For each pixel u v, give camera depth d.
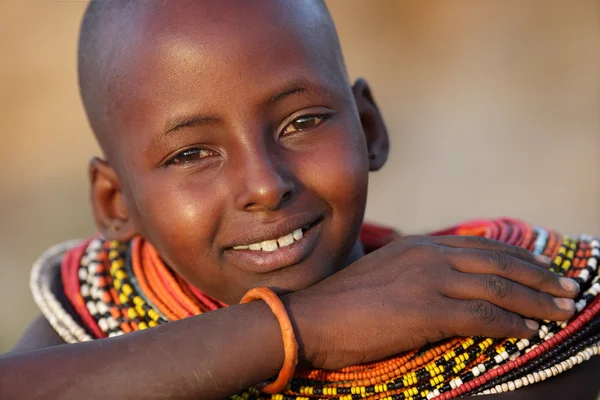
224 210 4.46
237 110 4.33
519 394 4.36
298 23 4.51
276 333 4.10
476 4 17.92
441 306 4.32
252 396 4.48
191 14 4.38
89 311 5.05
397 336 4.27
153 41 4.41
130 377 3.94
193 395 3.98
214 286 4.71
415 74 16.34
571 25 16.75
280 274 4.56
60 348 4.05
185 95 4.35
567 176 12.68
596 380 4.50
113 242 5.40
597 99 14.56
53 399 3.88
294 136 4.52
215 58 4.31
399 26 17.84
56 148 14.48
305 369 4.49
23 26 16.78
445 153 13.78
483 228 5.53
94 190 5.39
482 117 14.65
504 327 4.36
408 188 12.95
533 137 13.87
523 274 4.46
